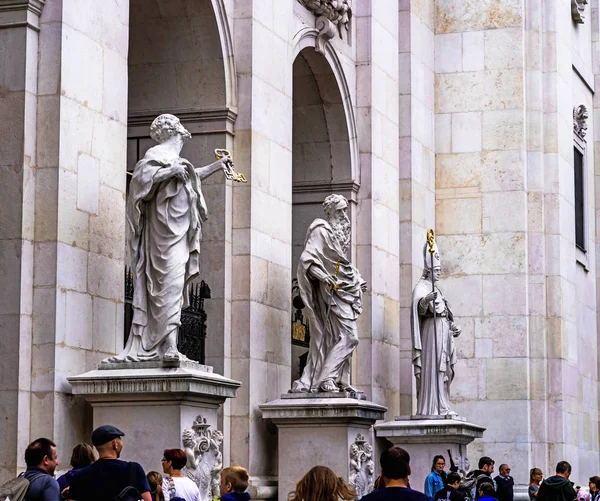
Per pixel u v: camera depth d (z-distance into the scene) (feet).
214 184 68.69
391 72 89.15
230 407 67.56
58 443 52.03
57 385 52.11
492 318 98.22
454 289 99.09
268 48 71.87
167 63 69.41
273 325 70.69
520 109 99.25
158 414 53.21
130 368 53.62
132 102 70.18
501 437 97.14
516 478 96.53
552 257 99.71
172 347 54.19
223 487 39.01
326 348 69.62
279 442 68.28
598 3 122.72
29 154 52.80
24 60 52.80
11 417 51.39
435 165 100.32
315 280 69.77
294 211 84.79
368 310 83.05
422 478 80.64
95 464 37.50
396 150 89.35
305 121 84.02
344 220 70.54
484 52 100.22
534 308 98.43
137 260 54.90
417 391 82.17
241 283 68.54
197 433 54.49
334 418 67.21
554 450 98.22
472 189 99.55
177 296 54.49
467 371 98.27
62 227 52.85
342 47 83.10
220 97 68.90
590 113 119.85
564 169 103.04
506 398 97.35
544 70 101.71
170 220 54.70
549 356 99.04
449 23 101.14
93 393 52.60
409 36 95.25
